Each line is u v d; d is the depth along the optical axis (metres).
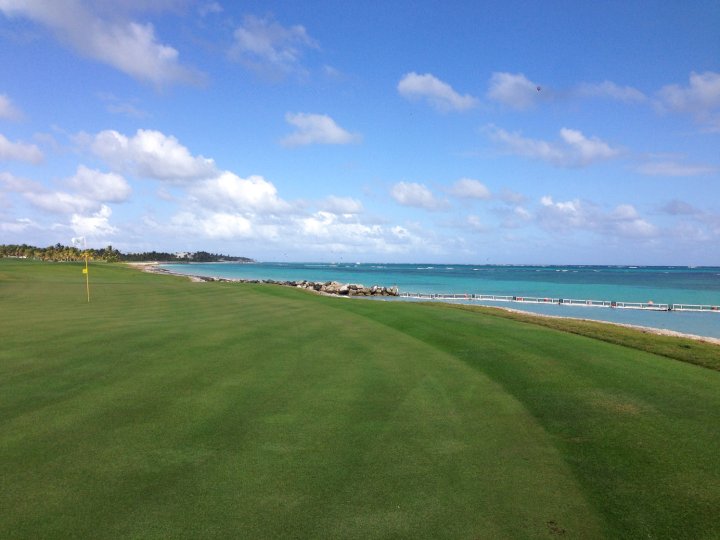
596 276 124.25
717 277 116.81
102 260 198.50
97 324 16.78
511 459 6.19
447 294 55.16
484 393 9.09
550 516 4.85
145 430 6.92
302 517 4.71
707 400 8.72
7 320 17.70
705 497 5.26
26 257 174.12
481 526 4.64
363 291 60.00
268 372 10.42
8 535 4.28
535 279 103.38
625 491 5.38
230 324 17.27
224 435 6.79
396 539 4.38
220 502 4.95
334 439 6.74
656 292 59.47
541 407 8.30
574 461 6.16
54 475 5.48
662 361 12.02
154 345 13.11
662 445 6.66
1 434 6.70
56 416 7.45
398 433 7.02
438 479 5.60
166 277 67.62
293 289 40.94
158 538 4.29
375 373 10.49
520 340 14.55
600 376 10.38
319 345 13.59
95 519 4.58
